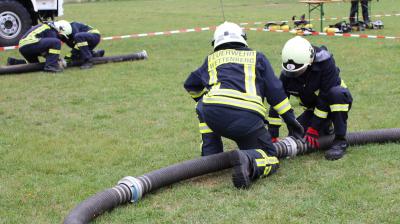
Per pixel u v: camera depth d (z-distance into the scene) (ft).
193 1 104.17
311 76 15.69
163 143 18.22
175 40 45.29
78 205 12.10
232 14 71.26
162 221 12.25
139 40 46.19
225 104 14.11
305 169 15.15
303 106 17.12
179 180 14.34
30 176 15.38
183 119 21.16
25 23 38.55
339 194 13.24
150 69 31.96
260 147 14.78
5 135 19.60
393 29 48.32
